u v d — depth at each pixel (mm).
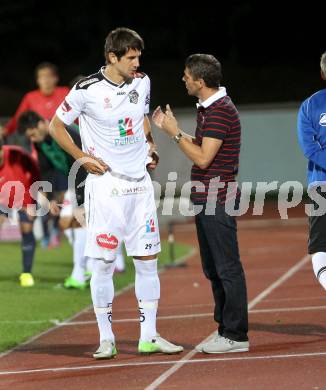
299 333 17750
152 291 16328
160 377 14328
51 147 26688
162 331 18922
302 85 78625
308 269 29078
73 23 81812
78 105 15680
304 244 37500
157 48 83000
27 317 21375
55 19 82062
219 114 15562
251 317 20125
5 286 26953
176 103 76000
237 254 15883
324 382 13328
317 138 16281
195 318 20453
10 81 80312
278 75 79812
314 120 16250
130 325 20062
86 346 17656
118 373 14844
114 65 15508
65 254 35469
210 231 15797
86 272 27297
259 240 40125
